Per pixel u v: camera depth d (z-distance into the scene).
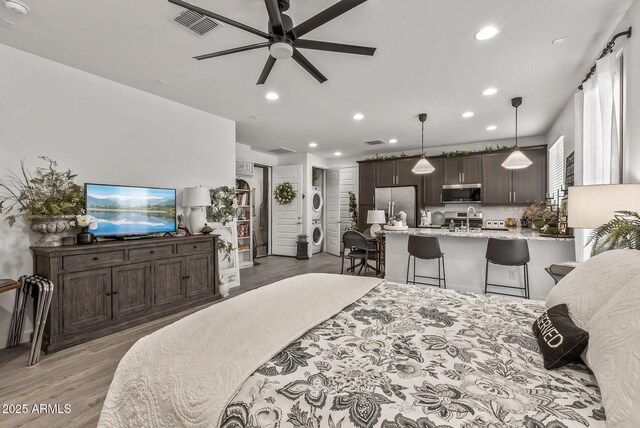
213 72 3.03
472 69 2.95
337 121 4.73
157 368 1.12
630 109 2.13
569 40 2.44
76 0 1.98
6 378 2.13
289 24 1.93
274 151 7.28
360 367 1.05
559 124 4.43
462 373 1.00
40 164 2.77
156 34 2.38
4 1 1.99
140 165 3.51
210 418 0.87
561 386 0.93
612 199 1.89
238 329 1.34
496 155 5.86
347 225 8.01
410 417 0.79
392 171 6.86
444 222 6.47
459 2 1.98
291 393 0.91
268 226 7.72
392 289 2.05
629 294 0.98
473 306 1.70
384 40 2.43
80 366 2.29
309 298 1.76
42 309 2.35
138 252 3.10
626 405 0.70
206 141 4.27
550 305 1.51
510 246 3.34
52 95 2.83
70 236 2.92
